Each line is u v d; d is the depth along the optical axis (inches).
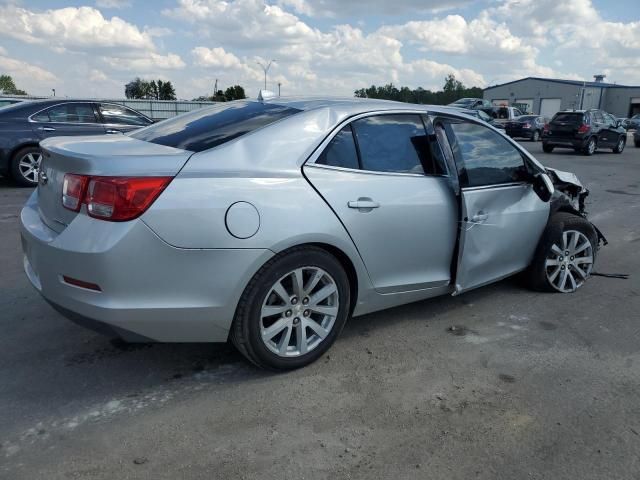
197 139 121.7
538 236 174.4
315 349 128.0
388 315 162.4
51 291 110.0
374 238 129.8
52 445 99.5
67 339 142.1
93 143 123.4
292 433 104.5
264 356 120.0
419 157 141.4
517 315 164.2
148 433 103.7
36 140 366.0
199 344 140.6
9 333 144.8
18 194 346.0
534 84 2662.4
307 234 116.9
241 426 106.4
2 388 118.2
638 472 95.3
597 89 2591.0
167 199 103.8
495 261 160.1
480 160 154.3
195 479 91.6
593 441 103.6
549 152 843.4
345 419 109.3
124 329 105.2
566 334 151.6
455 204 145.9
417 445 101.7
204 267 107.5
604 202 376.8
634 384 125.1
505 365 133.1
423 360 134.6
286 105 135.2
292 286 121.0
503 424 108.6
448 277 149.6
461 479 92.9
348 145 129.0
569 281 184.5
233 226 108.3
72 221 106.8
